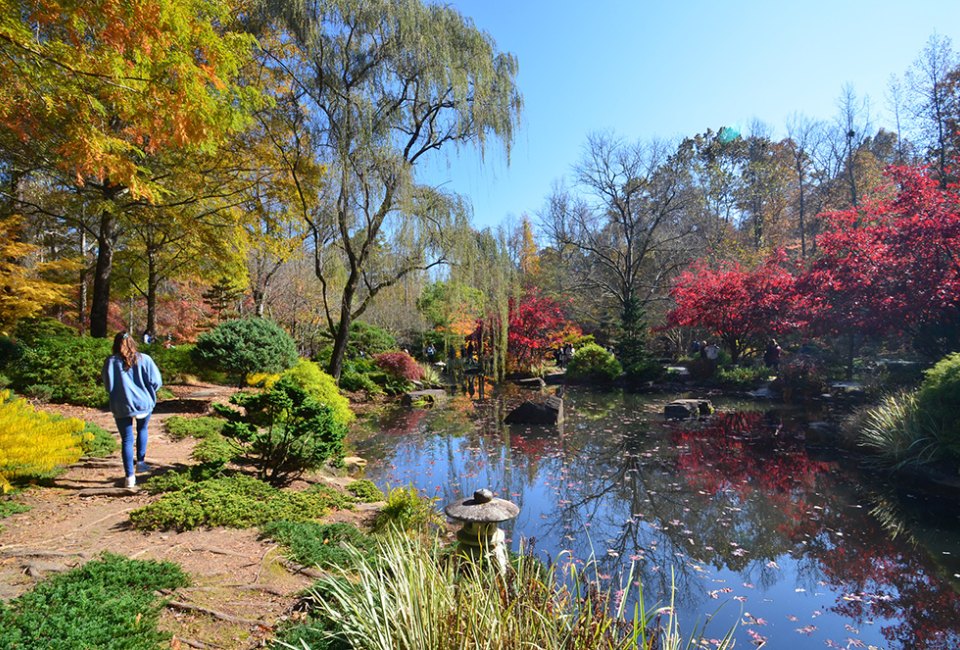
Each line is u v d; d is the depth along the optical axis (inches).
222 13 147.6
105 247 447.2
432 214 465.4
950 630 142.7
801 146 1264.8
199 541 146.3
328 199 466.0
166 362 434.3
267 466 213.9
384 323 1042.7
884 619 149.9
